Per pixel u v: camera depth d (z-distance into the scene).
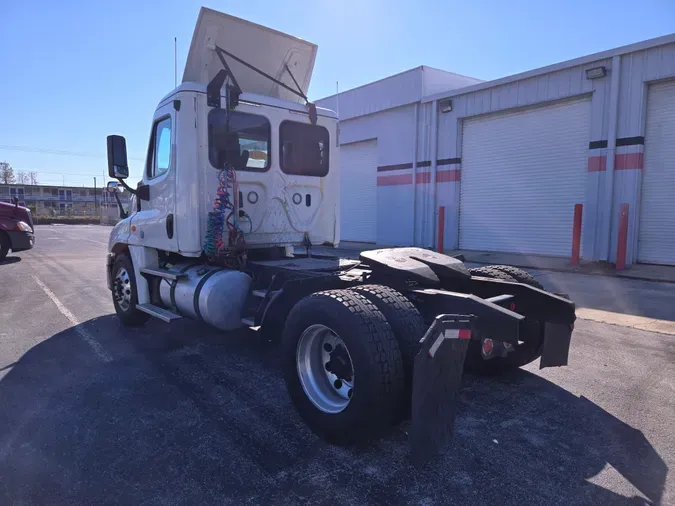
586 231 13.09
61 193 93.12
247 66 5.44
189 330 6.17
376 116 19.33
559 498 2.64
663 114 11.66
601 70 12.19
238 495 2.67
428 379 2.73
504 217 15.38
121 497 2.65
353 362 2.96
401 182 18.50
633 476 2.86
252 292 4.75
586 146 13.14
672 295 8.34
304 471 2.91
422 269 3.90
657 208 11.91
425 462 2.77
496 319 3.01
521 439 3.31
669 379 4.41
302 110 5.62
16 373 4.58
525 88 14.23
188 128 4.84
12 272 11.67
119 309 6.43
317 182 5.81
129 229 6.09
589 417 3.65
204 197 4.94
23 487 2.74
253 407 3.83
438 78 17.78
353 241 21.28
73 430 3.43
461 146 16.45
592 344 5.49
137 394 4.08
